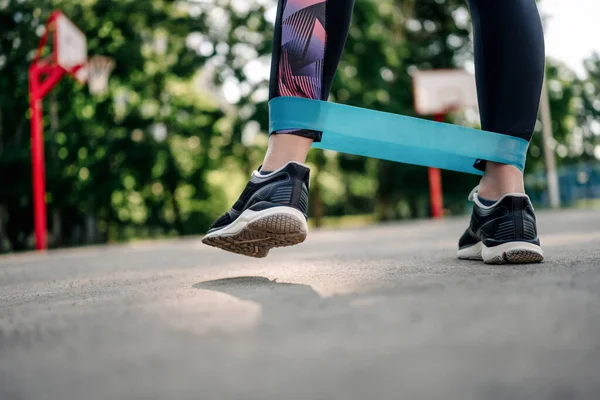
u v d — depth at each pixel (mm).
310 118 1042
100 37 10234
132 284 1139
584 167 16188
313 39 1034
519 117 1165
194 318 596
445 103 10562
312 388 322
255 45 10695
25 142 9914
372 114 1082
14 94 9836
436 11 12453
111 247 5141
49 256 3832
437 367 356
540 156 13336
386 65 11156
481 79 1199
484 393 301
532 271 917
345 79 10656
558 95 13688
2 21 9742
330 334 472
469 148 1136
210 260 2029
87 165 10477
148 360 419
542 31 1184
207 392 326
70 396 335
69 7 10102
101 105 10516
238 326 532
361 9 10805
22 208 10641
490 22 1159
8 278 1740
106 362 423
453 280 811
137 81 10680
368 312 564
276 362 389
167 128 11289
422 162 1175
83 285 1228
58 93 10148
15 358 461
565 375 332
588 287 667
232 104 10672
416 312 550
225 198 13734
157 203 11617
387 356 390
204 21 10750
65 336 545
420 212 13508
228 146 11117
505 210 1139
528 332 448
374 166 11977
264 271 1251
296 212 1046
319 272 1129
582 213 6191
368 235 4023
